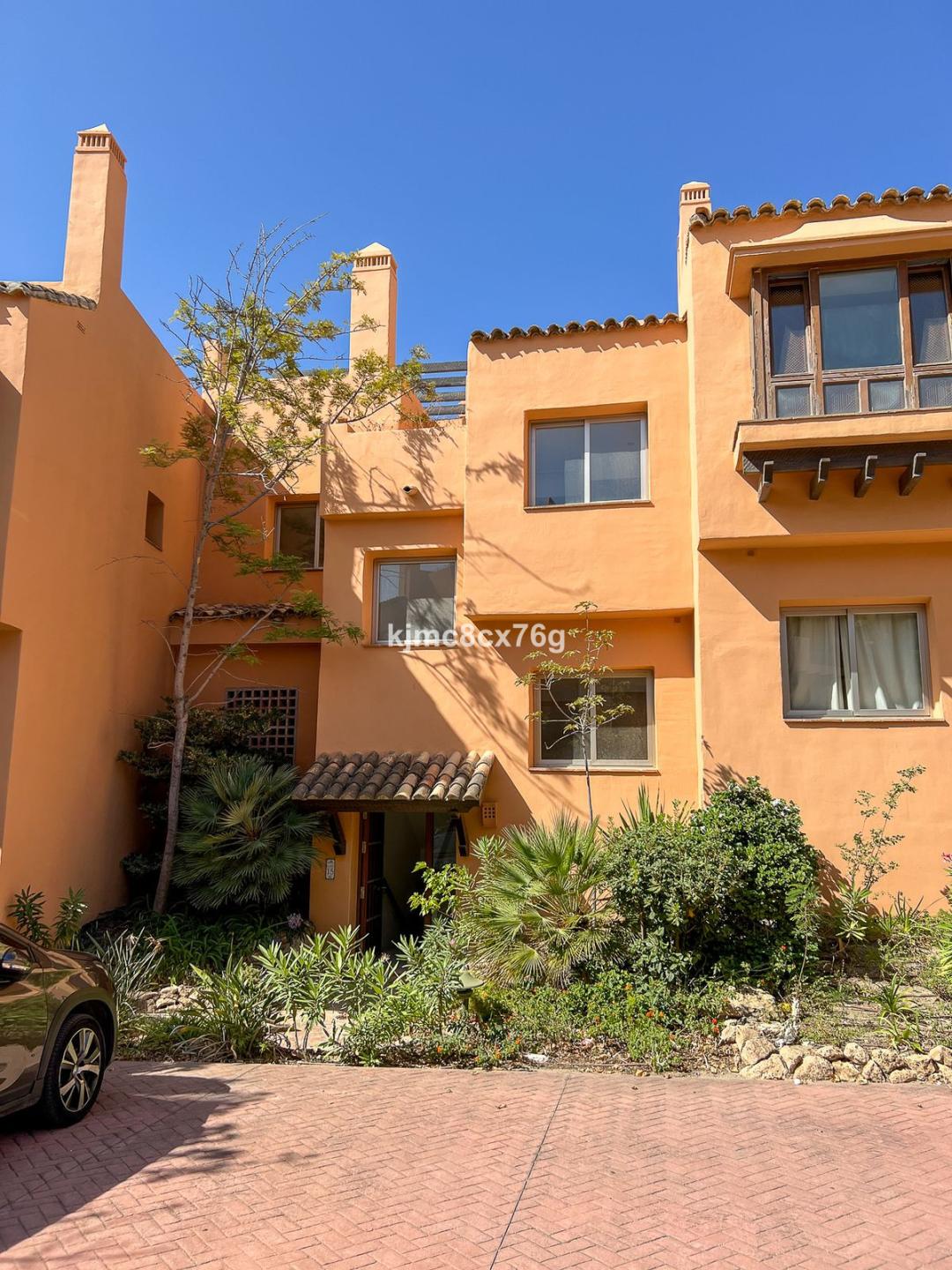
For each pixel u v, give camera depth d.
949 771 10.52
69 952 6.84
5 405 10.80
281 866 11.76
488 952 9.18
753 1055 7.40
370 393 14.00
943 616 10.82
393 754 12.75
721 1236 4.50
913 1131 5.91
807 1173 5.25
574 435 12.84
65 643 11.69
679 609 11.89
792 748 10.80
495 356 12.91
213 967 10.92
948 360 10.66
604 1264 4.25
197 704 14.54
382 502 13.31
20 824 10.65
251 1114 6.38
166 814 13.04
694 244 11.70
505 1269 4.20
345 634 13.30
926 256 10.78
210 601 15.66
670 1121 6.14
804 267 11.05
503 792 12.44
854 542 10.96
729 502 11.03
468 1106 6.52
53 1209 4.84
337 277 13.35
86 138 13.14
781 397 10.92
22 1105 5.73
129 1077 7.41
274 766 13.52
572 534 12.31
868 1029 7.91
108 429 12.93
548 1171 5.30
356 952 12.12
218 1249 4.41
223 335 13.05
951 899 9.98
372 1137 5.89
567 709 12.73
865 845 10.05
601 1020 8.12
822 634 11.38
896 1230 4.55
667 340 12.46
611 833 10.39
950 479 10.62
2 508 10.54
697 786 11.84
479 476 12.66
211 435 13.91
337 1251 4.38
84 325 12.26
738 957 9.14
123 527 13.30
